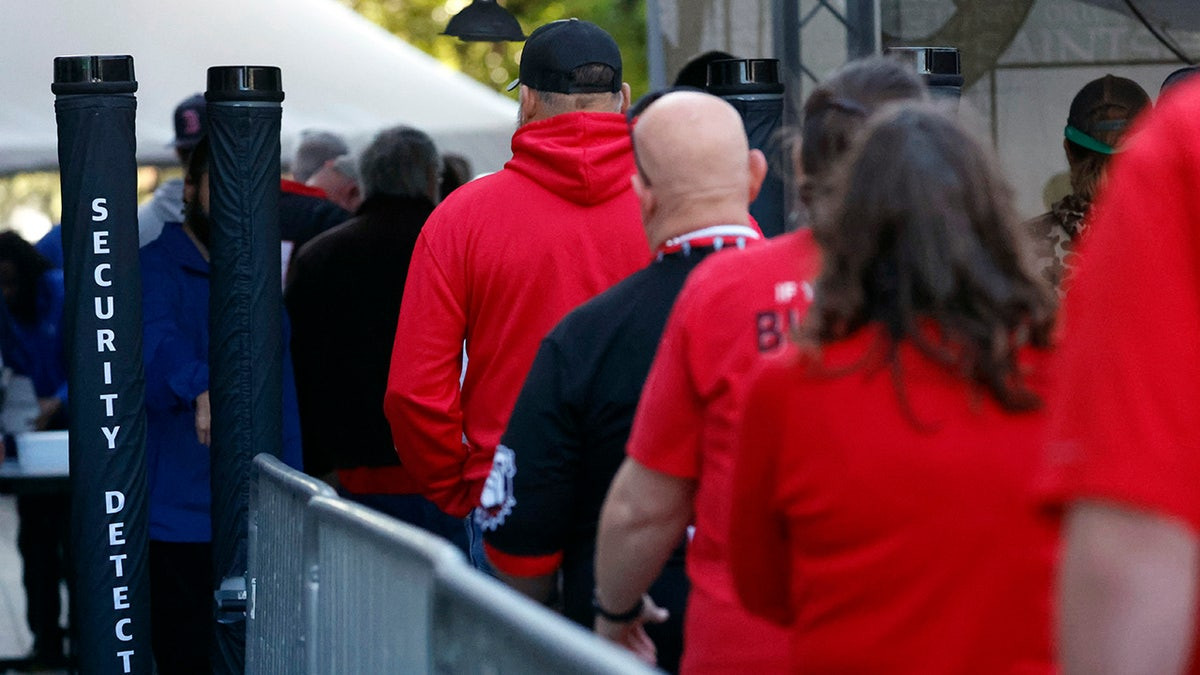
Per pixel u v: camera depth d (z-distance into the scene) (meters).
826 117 5.05
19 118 19.64
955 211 4.07
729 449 5.21
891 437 4.02
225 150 9.33
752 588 4.64
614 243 7.91
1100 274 3.11
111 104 9.17
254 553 9.26
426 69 22.47
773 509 4.38
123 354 9.33
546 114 8.06
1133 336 3.02
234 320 9.39
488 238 7.94
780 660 5.12
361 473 11.80
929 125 4.18
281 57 21.39
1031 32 13.30
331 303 11.64
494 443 8.04
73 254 9.26
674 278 6.40
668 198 6.38
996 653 3.97
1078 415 3.09
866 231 4.11
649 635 6.50
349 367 11.67
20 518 14.89
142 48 20.06
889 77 5.07
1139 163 3.12
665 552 5.59
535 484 6.58
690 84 11.59
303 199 14.75
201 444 11.24
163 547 11.22
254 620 9.22
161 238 11.34
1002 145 13.35
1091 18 13.30
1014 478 3.97
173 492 11.20
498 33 17.66
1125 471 2.98
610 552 5.61
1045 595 3.96
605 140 7.95
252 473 9.33
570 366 6.52
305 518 7.34
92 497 9.37
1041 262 10.03
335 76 21.64
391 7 49.94
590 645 3.47
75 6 19.88
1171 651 2.99
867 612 4.07
